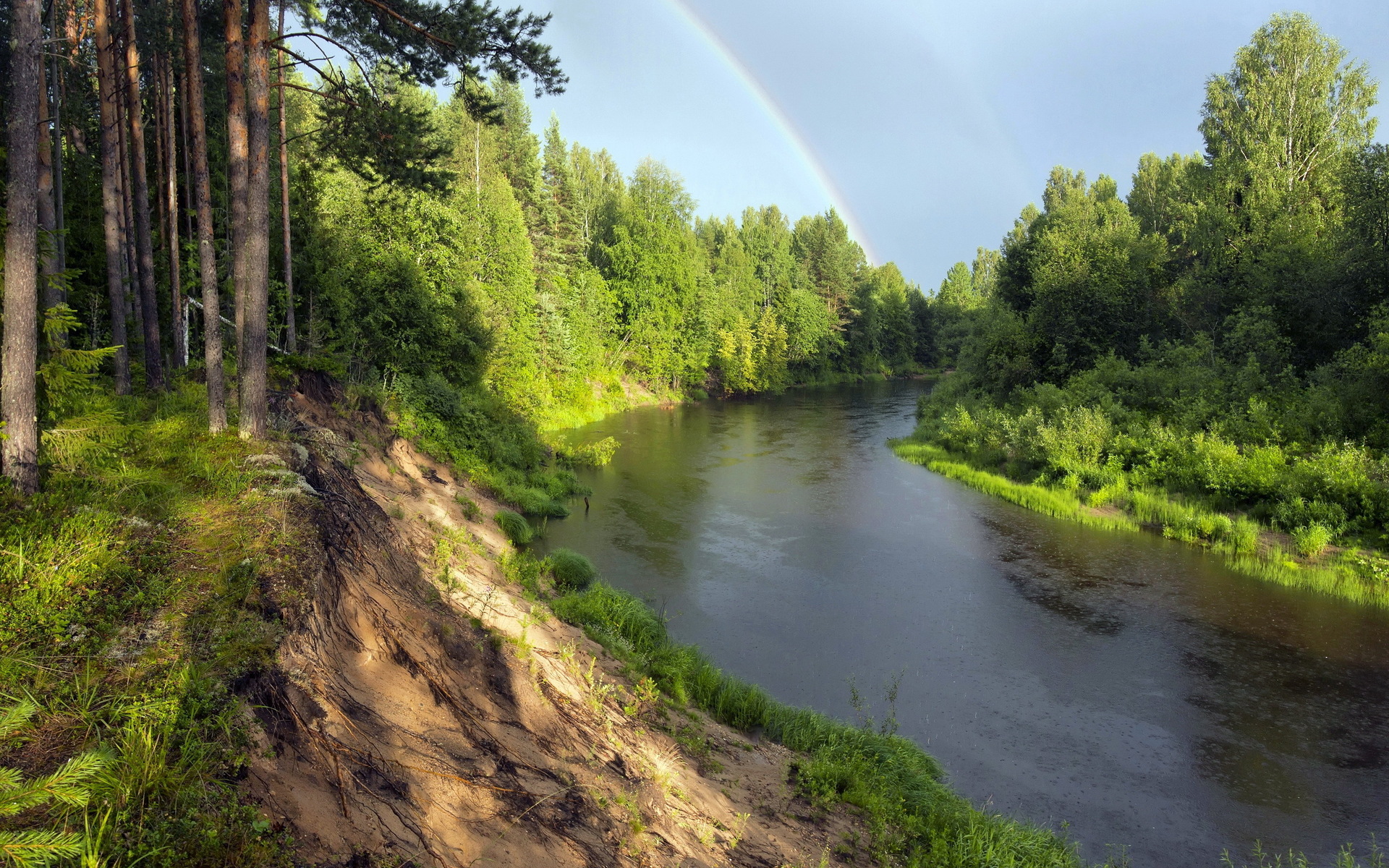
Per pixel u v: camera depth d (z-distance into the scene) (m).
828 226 97.25
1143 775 9.91
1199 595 16.39
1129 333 34.56
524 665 8.09
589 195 65.25
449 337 24.97
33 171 6.72
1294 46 32.94
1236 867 8.14
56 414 8.05
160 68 15.87
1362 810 9.19
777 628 14.45
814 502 24.97
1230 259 31.39
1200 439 23.45
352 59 11.45
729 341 69.19
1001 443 30.39
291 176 20.69
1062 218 42.81
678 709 9.79
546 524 21.03
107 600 5.20
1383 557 17.39
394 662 6.48
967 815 8.27
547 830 5.38
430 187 13.48
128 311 16.66
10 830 3.25
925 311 109.75
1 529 5.89
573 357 45.12
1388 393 21.02
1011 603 15.99
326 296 20.86
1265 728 11.09
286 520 7.15
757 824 7.24
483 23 11.31
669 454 34.53
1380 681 12.45
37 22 6.62
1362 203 25.70
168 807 3.67
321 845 4.04
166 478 7.95
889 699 11.66
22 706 3.17
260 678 4.82
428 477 17.77
